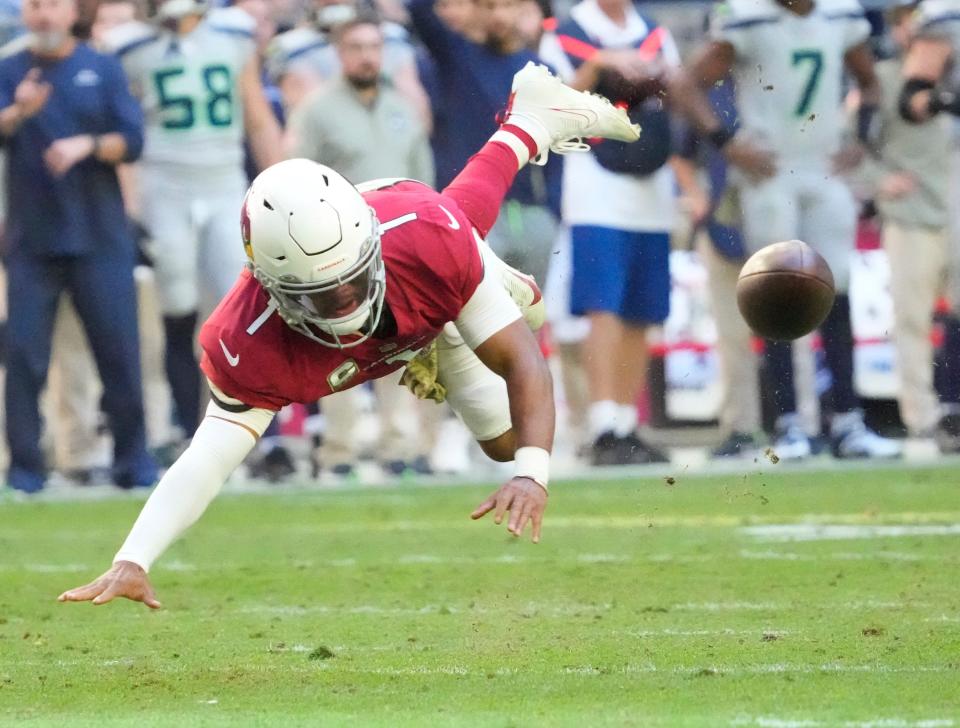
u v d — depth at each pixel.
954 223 34.88
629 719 12.00
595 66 32.12
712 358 40.03
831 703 12.54
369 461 38.59
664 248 33.34
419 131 33.38
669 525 26.03
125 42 33.41
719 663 14.49
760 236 33.50
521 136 17.34
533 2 32.72
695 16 35.91
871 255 36.81
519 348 14.64
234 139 33.88
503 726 11.80
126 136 32.44
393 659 15.07
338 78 33.38
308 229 13.55
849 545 22.81
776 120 33.16
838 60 33.16
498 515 13.88
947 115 34.19
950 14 33.84
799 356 35.88
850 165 33.84
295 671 14.56
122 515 29.12
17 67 32.38
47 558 23.58
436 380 17.25
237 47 33.72
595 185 32.78
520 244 32.56
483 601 18.72
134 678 14.38
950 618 16.70
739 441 35.09
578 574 20.72
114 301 32.81
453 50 32.59
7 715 12.81
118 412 33.28
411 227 14.45
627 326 33.72
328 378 14.71
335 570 21.66
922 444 37.34
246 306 14.52
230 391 14.61
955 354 35.97
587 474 33.50
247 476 35.53
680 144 33.50
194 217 33.75
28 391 32.91
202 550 24.22
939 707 12.31
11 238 32.75
